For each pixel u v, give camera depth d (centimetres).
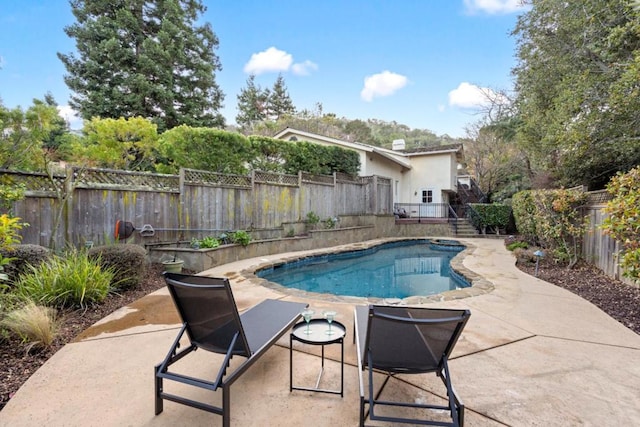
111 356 300
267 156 1173
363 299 498
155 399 220
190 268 686
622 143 618
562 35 790
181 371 274
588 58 722
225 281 213
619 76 593
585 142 634
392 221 1583
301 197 1142
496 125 1547
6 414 218
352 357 303
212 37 1995
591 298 493
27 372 273
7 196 453
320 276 812
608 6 611
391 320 201
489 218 1566
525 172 1728
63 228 580
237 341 230
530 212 963
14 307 364
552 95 887
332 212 1297
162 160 1280
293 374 272
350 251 1071
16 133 616
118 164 1079
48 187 569
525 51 948
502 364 287
